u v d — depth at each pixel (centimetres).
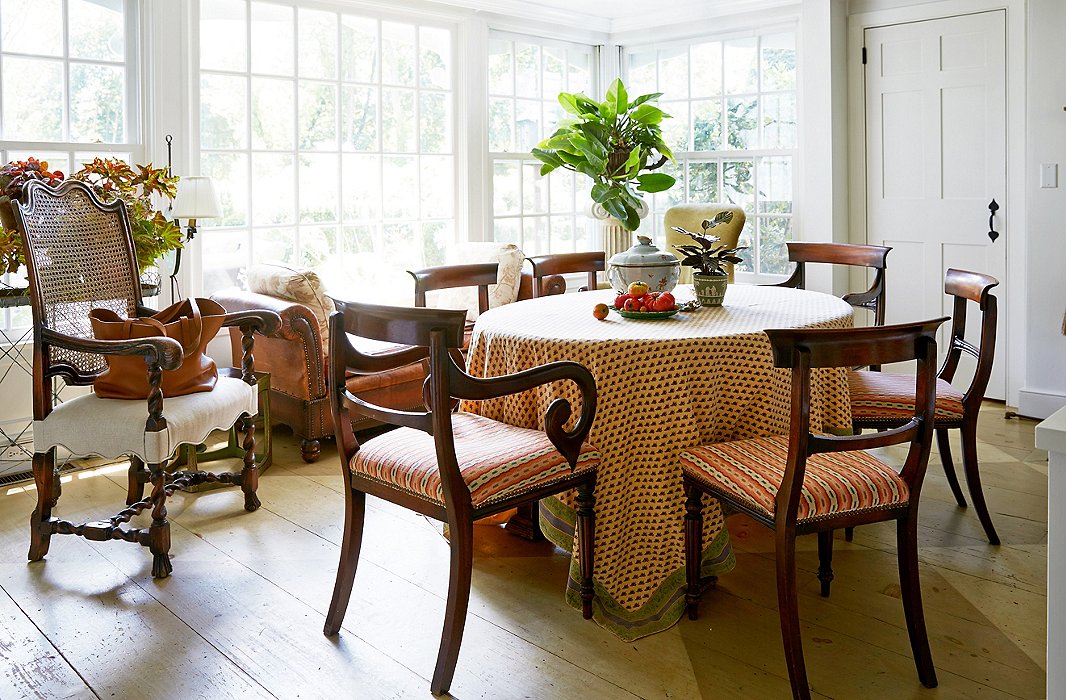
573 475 238
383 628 245
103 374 300
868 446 205
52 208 302
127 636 242
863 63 511
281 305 383
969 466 293
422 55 527
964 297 304
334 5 482
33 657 231
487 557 293
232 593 267
